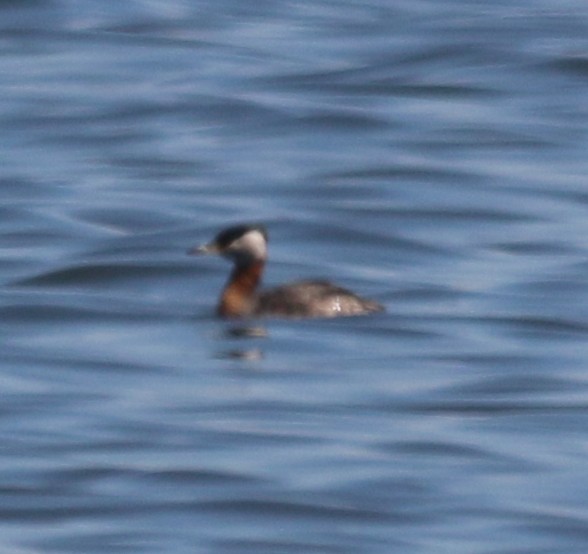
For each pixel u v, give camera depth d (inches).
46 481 887.1
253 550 820.6
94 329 1096.2
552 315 1128.2
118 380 1013.8
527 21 1937.7
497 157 1507.1
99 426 952.3
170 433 941.8
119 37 1876.2
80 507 860.6
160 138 1557.6
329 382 1009.5
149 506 860.6
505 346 1071.6
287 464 905.5
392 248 1280.8
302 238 1299.2
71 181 1434.5
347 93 1689.2
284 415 964.6
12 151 1519.4
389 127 1589.6
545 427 955.3
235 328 1081.4
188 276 1198.9
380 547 823.1
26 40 1865.2
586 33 1887.3
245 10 2005.4
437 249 1278.3
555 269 1227.9
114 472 896.9
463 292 1173.7
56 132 1568.7
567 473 899.4
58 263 1234.0
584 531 838.5
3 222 1328.7
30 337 1082.1
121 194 1398.9
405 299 1155.9
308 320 1082.7
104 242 1286.9
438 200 1387.8
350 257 1267.2
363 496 874.1
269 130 1582.2
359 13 1999.3
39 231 1307.8
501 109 1653.5
